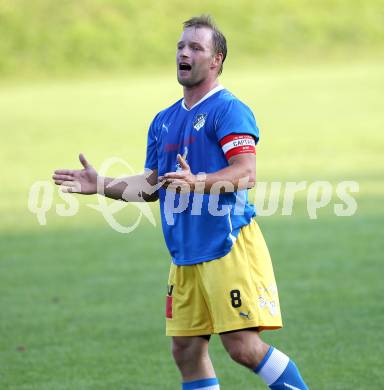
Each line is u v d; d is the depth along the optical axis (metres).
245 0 138.12
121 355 21.44
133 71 119.50
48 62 121.44
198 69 15.59
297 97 87.62
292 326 23.28
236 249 15.36
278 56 123.62
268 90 93.31
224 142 15.12
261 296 15.35
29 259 32.97
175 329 16.03
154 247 34.66
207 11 135.62
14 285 29.02
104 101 91.31
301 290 27.08
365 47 125.94
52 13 132.00
